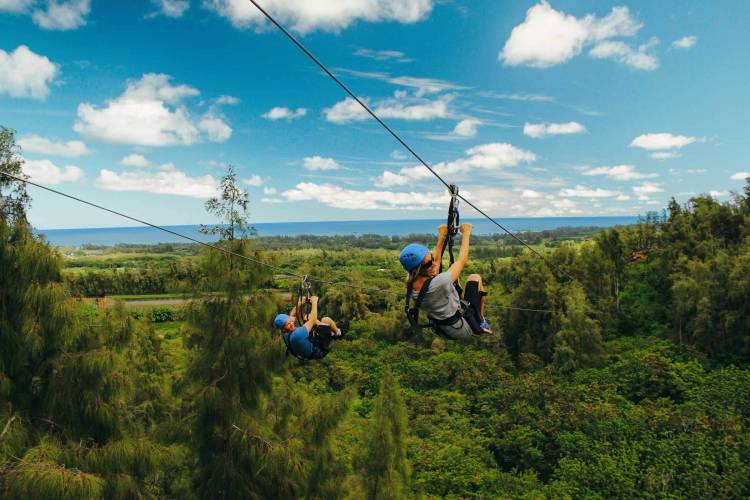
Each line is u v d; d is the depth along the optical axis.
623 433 28.92
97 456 9.41
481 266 84.69
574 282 51.88
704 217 62.28
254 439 11.64
